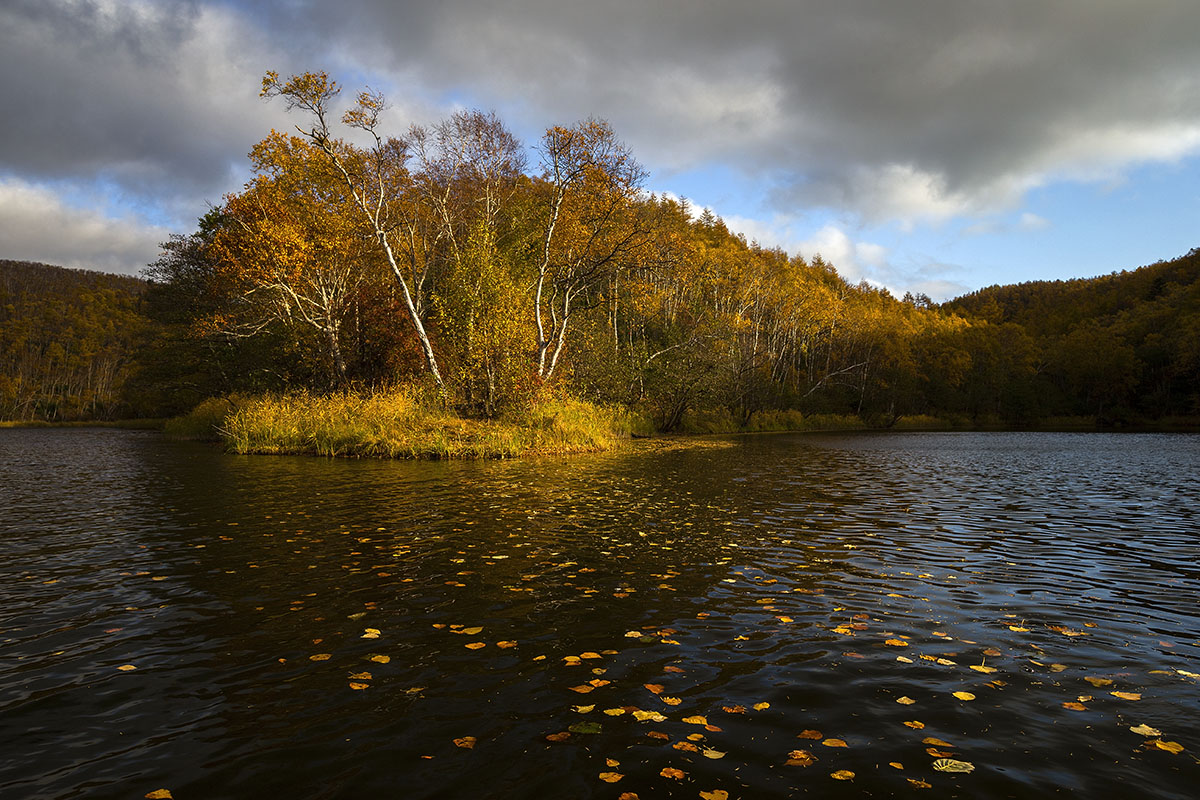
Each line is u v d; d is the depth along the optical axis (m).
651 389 39.66
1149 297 92.12
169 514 10.03
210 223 39.50
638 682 4.00
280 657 4.39
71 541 8.04
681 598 5.79
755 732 3.37
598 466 18.41
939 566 7.05
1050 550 7.89
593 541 8.16
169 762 3.08
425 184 30.75
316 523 9.28
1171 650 4.62
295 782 2.90
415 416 22.55
